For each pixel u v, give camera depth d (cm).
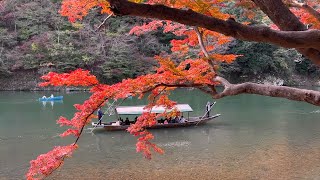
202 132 1953
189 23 264
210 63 629
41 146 1647
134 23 4025
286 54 4538
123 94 574
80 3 713
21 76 3925
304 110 2688
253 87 479
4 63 3825
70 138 1806
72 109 2656
